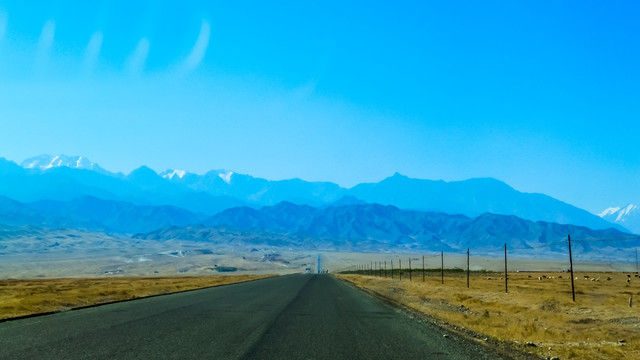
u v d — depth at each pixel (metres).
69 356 12.44
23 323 19.05
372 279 101.56
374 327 21.05
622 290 69.38
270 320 22.16
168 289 49.34
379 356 14.14
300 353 14.06
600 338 21.75
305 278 106.88
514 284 86.56
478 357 14.65
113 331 17.12
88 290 43.72
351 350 14.92
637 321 28.23
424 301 43.56
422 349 15.66
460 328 22.94
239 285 63.28
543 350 17.30
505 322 26.50
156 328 18.22
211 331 17.83
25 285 59.19
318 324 21.28
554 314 31.14
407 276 136.38
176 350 13.73
